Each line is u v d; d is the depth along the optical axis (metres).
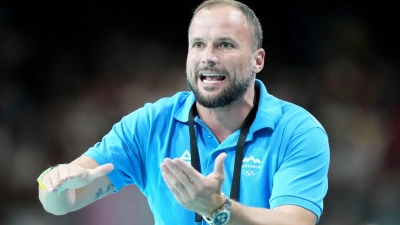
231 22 12.93
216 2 13.25
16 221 28.83
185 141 13.73
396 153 32.91
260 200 13.19
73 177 11.51
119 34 35.88
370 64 36.75
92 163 13.70
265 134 13.35
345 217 31.33
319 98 35.72
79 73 34.34
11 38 34.34
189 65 13.11
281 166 13.09
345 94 35.66
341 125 34.47
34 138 31.55
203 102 13.02
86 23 35.50
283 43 37.28
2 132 31.23
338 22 37.44
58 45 34.94
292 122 13.42
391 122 34.44
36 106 32.75
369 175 32.59
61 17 35.31
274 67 36.88
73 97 33.28
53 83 33.78
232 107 13.33
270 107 13.66
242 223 11.05
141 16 36.28
